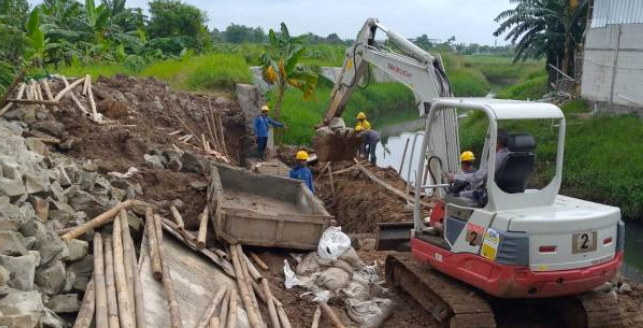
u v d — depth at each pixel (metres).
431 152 10.78
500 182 7.26
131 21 35.16
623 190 18.84
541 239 6.83
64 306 6.03
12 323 4.92
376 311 7.88
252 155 19.52
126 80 18.38
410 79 12.31
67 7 27.27
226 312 6.94
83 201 8.26
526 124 24.88
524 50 36.19
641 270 14.45
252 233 9.14
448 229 7.77
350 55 15.20
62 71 20.55
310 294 8.27
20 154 7.66
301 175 12.09
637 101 24.14
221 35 83.62
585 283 7.17
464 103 7.64
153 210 8.92
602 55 26.34
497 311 8.45
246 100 20.56
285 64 22.84
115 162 11.23
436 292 7.52
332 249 8.88
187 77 24.02
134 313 5.93
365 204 14.52
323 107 32.50
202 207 10.60
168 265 7.21
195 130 18.00
